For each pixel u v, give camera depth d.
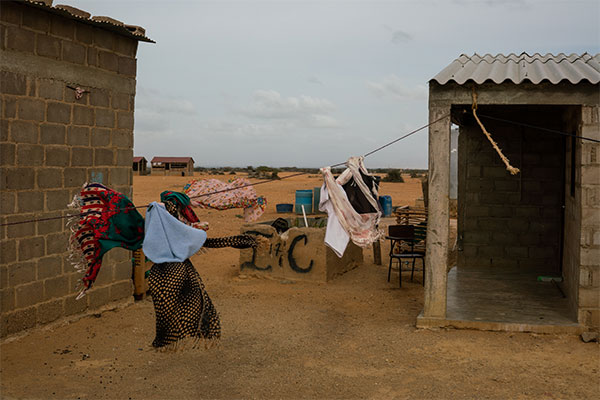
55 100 8.42
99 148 9.30
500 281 11.62
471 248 13.23
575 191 8.90
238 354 7.45
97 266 6.47
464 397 5.96
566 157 10.37
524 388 6.20
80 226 6.40
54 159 8.43
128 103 9.95
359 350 7.62
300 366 6.98
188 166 75.94
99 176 9.30
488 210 13.11
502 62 10.00
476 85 8.34
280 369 6.87
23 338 7.96
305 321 9.13
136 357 7.32
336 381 6.46
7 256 7.74
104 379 6.53
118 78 9.68
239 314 9.55
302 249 11.98
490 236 13.12
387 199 22.97
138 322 8.95
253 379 6.53
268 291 11.27
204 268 13.66
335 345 7.85
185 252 5.86
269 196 36.19
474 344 7.80
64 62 8.56
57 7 8.20
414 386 6.29
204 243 6.08
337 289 11.43
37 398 5.96
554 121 12.54
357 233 7.91
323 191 7.93
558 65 9.38
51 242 8.41
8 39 7.66
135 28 9.79
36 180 8.14
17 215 7.88
